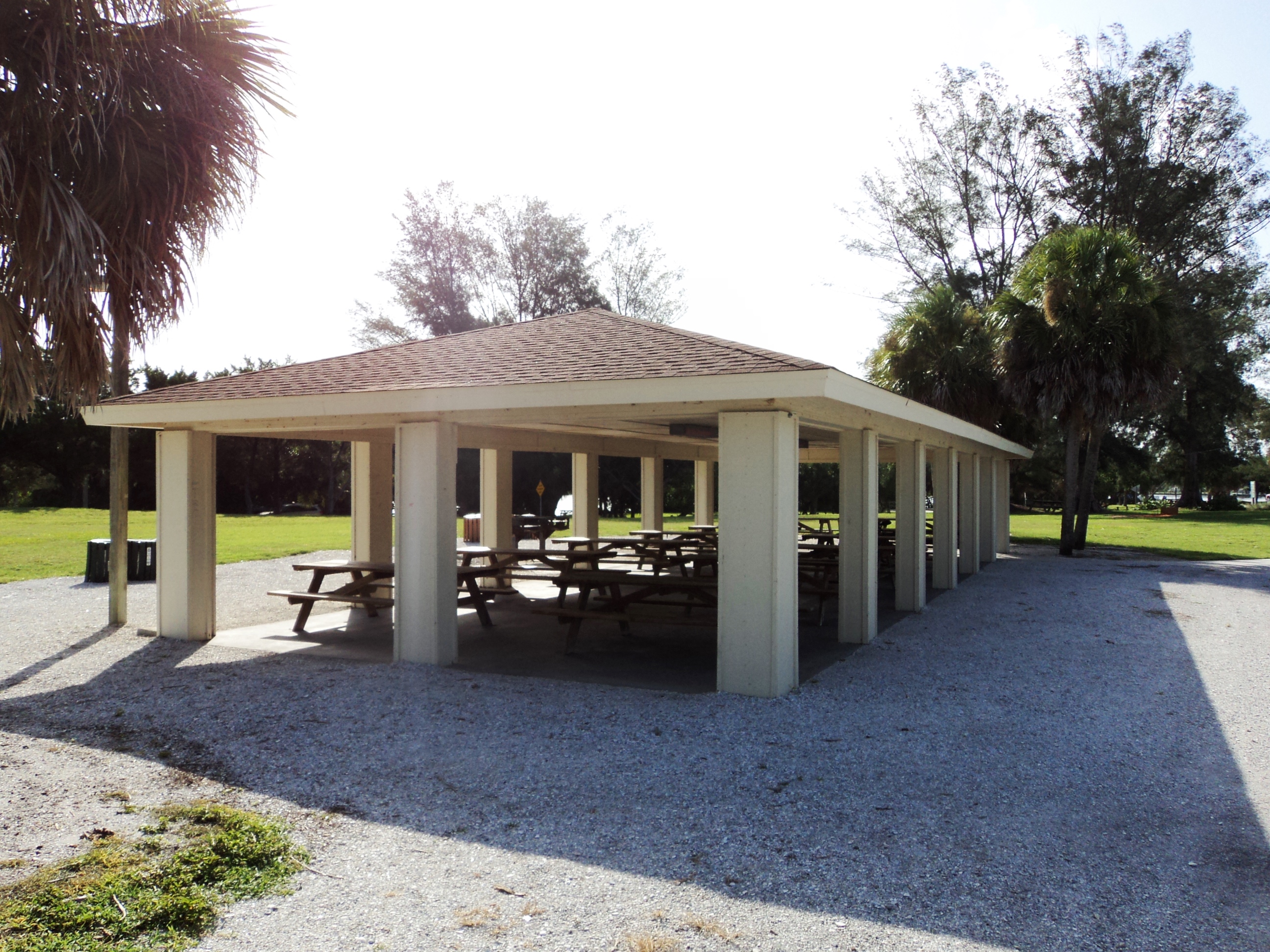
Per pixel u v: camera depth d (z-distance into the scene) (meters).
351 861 3.74
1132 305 19.09
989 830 4.08
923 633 9.55
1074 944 3.04
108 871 3.62
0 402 4.88
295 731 5.67
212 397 8.22
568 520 29.33
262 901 3.37
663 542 13.30
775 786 4.66
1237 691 6.86
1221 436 47.19
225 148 5.41
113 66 4.77
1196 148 28.92
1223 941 3.07
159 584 9.12
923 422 8.65
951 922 3.20
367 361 8.98
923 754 5.22
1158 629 9.84
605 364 6.93
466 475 40.72
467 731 5.65
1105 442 35.75
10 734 5.70
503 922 3.20
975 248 32.34
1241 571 16.28
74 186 4.94
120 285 5.21
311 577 15.05
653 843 3.93
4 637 9.13
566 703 6.35
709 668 7.62
